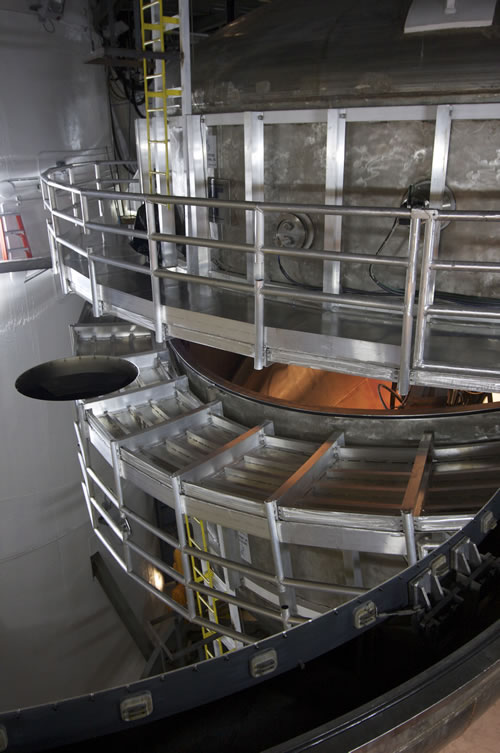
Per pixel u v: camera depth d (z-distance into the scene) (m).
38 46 9.27
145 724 2.12
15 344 9.23
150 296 5.14
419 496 3.76
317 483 4.29
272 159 4.95
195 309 4.70
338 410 4.82
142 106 13.30
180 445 5.01
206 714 2.18
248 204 3.73
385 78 4.20
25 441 9.53
